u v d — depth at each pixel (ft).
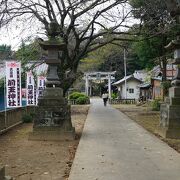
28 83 74.49
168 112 48.52
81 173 28.35
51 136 47.65
